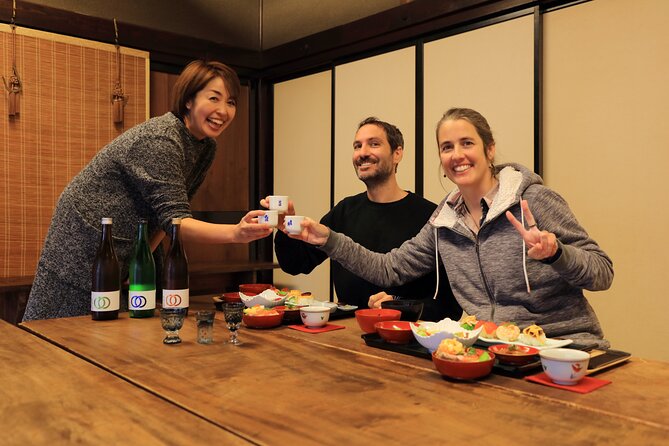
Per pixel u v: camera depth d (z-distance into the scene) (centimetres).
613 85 294
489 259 191
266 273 483
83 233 213
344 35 409
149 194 205
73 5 389
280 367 136
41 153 362
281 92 480
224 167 471
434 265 217
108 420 100
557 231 177
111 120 389
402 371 133
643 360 143
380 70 397
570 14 309
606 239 298
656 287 281
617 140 293
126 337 169
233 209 477
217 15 464
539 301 181
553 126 316
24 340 164
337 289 261
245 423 99
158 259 245
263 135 487
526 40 321
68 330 179
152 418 101
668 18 276
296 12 464
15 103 350
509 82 329
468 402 110
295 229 194
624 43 290
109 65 388
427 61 368
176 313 161
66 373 130
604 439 92
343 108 422
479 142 194
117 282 199
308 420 100
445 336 139
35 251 361
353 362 141
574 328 178
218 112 215
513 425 98
